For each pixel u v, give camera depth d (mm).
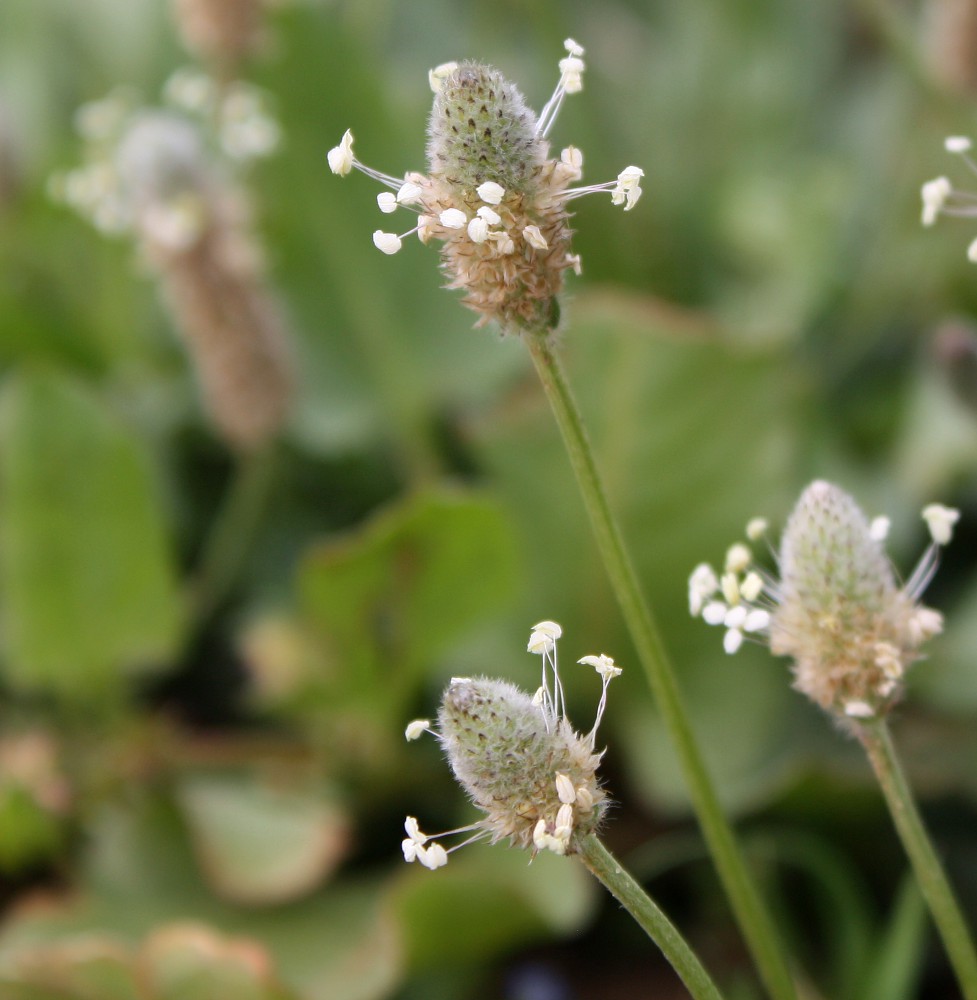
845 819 293
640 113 431
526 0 396
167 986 269
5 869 317
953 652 302
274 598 361
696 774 228
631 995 292
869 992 267
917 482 321
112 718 329
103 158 321
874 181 412
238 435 319
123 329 384
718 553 310
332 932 296
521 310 217
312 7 349
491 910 284
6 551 312
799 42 444
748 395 307
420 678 311
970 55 329
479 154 215
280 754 323
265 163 357
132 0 431
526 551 316
